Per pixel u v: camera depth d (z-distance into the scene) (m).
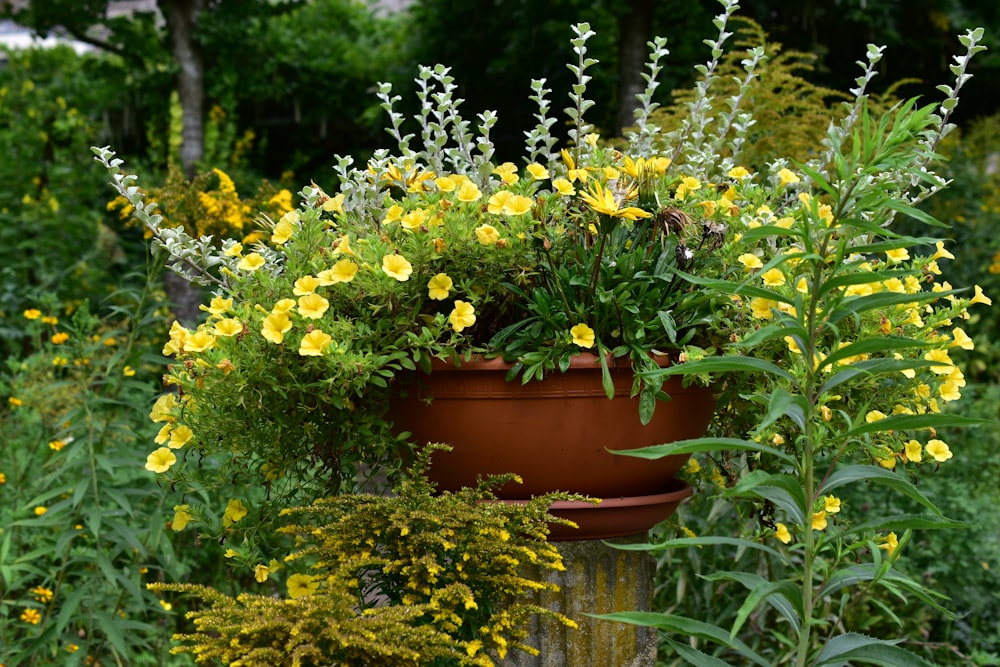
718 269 2.00
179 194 3.19
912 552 3.20
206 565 3.42
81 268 6.45
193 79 6.67
